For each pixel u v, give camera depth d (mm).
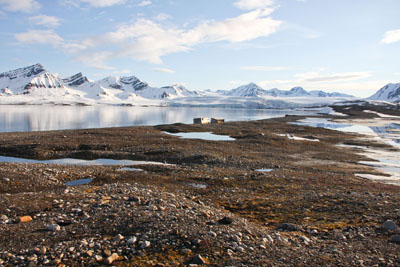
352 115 185750
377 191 23016
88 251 9562
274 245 10766
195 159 38219
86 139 51219
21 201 16000
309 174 31516
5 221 12703
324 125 119125
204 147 48219
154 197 17359
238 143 54969
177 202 16109
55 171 27797
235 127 88375
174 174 28875
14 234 11141
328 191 22438
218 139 62219
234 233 11492
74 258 9211
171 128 76875
